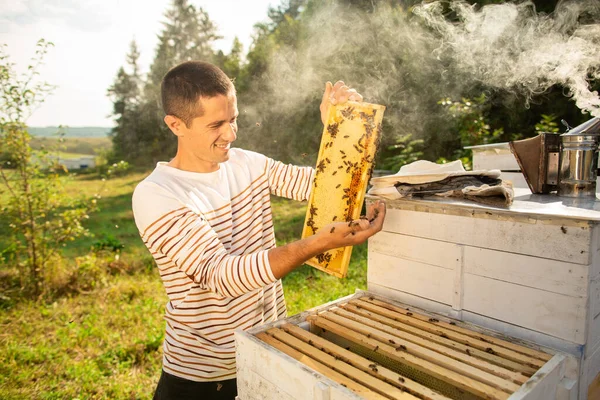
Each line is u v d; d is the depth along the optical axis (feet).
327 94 4.91
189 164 4.74
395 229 4.57
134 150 76.13
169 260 4.64
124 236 24.91
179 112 4.23
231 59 40.75
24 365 10.70
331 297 13.07
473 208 3.80
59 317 13.82
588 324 3.38
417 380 3.53
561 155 4.62
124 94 81.76
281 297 5.75
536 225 3.50
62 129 16.28
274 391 3.41
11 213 15.92
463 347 3.48
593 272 3.36
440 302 4.25
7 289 16.42
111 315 13.43
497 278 3.81
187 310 4.73
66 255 20.74
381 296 4.75
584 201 4.21
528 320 3.65
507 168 6.43
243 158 5.32
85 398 9.18
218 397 4.93
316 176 4.57
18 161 15.60
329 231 3.75
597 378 3.72
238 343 3.84
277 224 24.58
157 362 10.62
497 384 2.90
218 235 4.73
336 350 3.53
